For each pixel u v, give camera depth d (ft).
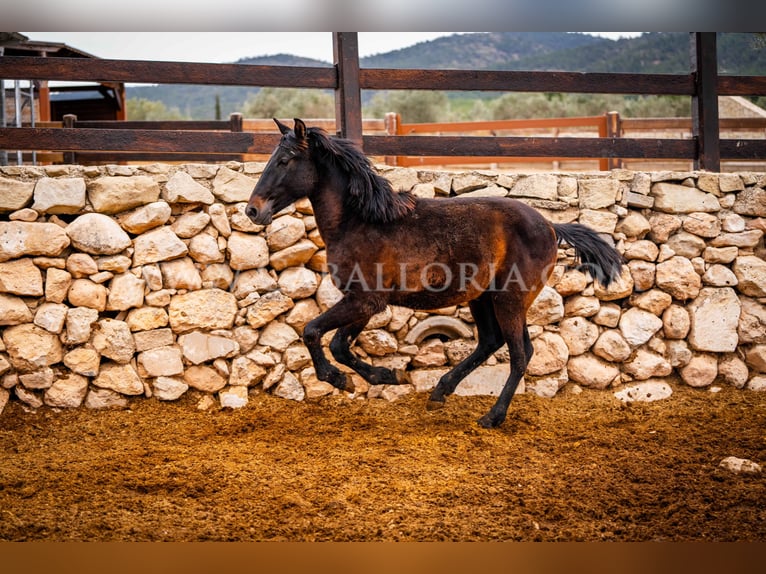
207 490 10.82
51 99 39.91
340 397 16.05
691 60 19.58
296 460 12.30
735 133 35.99
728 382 17.53
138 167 15.64
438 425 14.53
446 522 9.75
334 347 13.74
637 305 17.58
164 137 16.24
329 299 16.24
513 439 13.70
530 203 17.33
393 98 86.74
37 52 32.17
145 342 15.21
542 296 16.81
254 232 16.06
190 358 15.39
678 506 10.30
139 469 11.77
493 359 16.62
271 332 15.94
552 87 18.34
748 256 18.03
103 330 14.93
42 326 14.61
